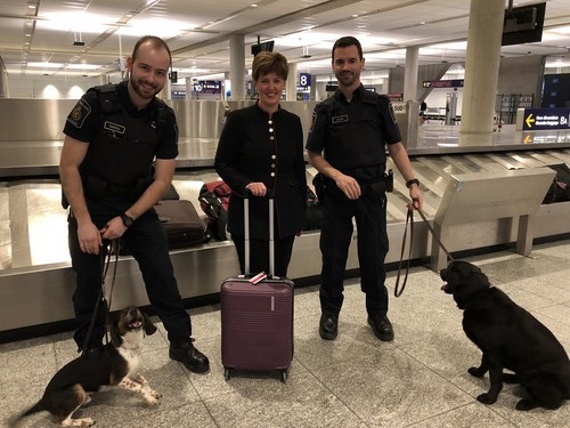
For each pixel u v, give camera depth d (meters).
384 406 2.38
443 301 3.68
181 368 2.71
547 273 4.32
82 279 2.44
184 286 3.42
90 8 12.84
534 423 2.26
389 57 26.03
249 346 2.52
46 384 2.53
